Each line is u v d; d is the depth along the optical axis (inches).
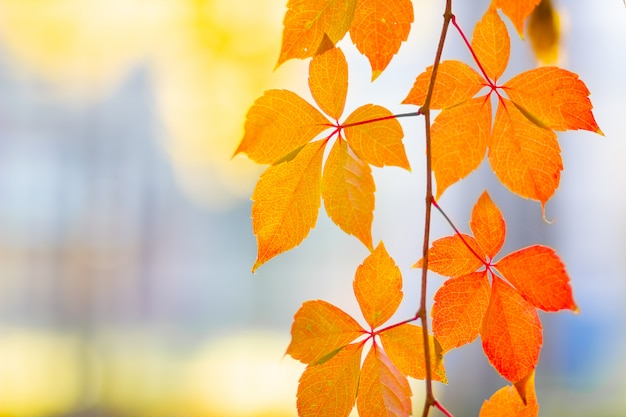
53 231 201.8
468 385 164.4
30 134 195.0
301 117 27.5
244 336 211.6
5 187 197.8
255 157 27.4
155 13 163.6
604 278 176.4
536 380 175.0
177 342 207.0
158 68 178.2
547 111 29.2
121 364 197.6
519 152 30.2
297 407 27.2
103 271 203.9
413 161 151.4
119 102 189.8
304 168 27.9
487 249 28.5
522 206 160.1
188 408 179.2
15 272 200.4
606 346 177.3
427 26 137.3
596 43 149.8
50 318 201.2
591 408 172.1
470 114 30.1
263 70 144.6
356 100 120.7
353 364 27.5
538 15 35.4
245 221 211.5
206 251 212.4
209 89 155.4
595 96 155.3
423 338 26.8
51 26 170.4
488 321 28.5
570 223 169.2
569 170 166.9
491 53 29.4
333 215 28.5
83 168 199.2
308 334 27.0
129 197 202.1
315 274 206.5
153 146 196.2
